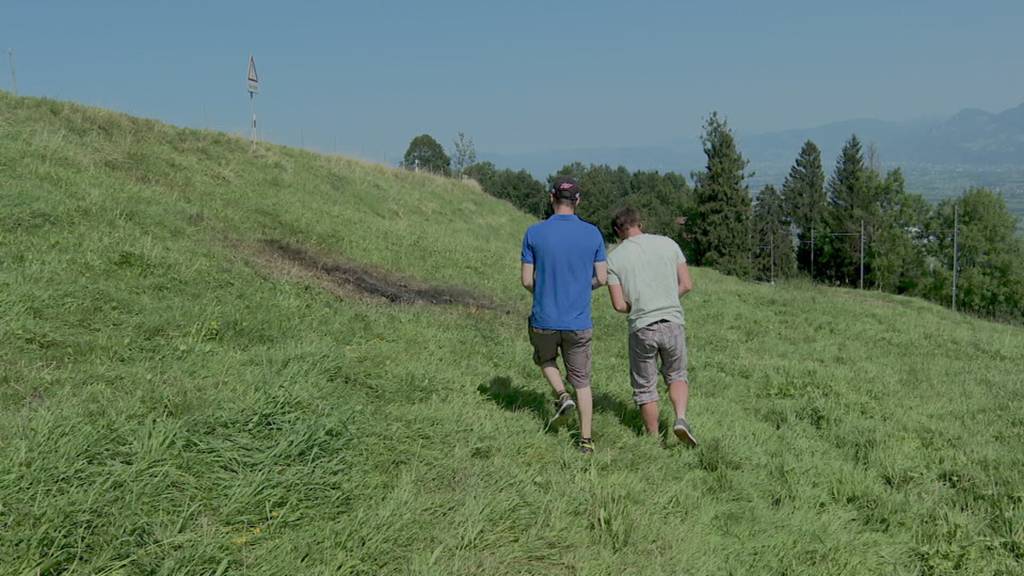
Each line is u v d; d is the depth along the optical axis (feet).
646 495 12.89
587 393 15.44
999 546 12.35
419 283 36.37
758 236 215.31
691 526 12.01
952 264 211.00
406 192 68.33
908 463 16.58
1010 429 21.01
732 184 169.37
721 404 21.59
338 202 53.72
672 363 16.72
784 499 13.99
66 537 8.41
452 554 9.88
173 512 9.51
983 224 206.18
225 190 43.11
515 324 30.60
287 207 43.83
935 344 40.27
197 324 18.22
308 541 9.49
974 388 27.48
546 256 15.28
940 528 13.03
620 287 16.65
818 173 247.50
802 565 11.23
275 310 21.67
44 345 14.98
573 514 11.84
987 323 67.67
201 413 12.14
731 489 14.12
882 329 43.78
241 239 32.81
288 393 13.48
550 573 9.91
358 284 32.14
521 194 251.19
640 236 17.13
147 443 10.53
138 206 30.25
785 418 20.80
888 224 210.59
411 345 22.15
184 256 24.95
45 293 17.28
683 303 45.27
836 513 13.62
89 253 21.61
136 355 15.61
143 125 50.26
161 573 8.21
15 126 38.52
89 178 32.65
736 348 32.60
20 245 20.92
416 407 15.56
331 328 21.50
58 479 9.36
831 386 24.30
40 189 27.22
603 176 244.83
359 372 17.21
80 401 12.14
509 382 20.10
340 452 12.04
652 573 10.11
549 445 15.14
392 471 12.21
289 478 10.76
